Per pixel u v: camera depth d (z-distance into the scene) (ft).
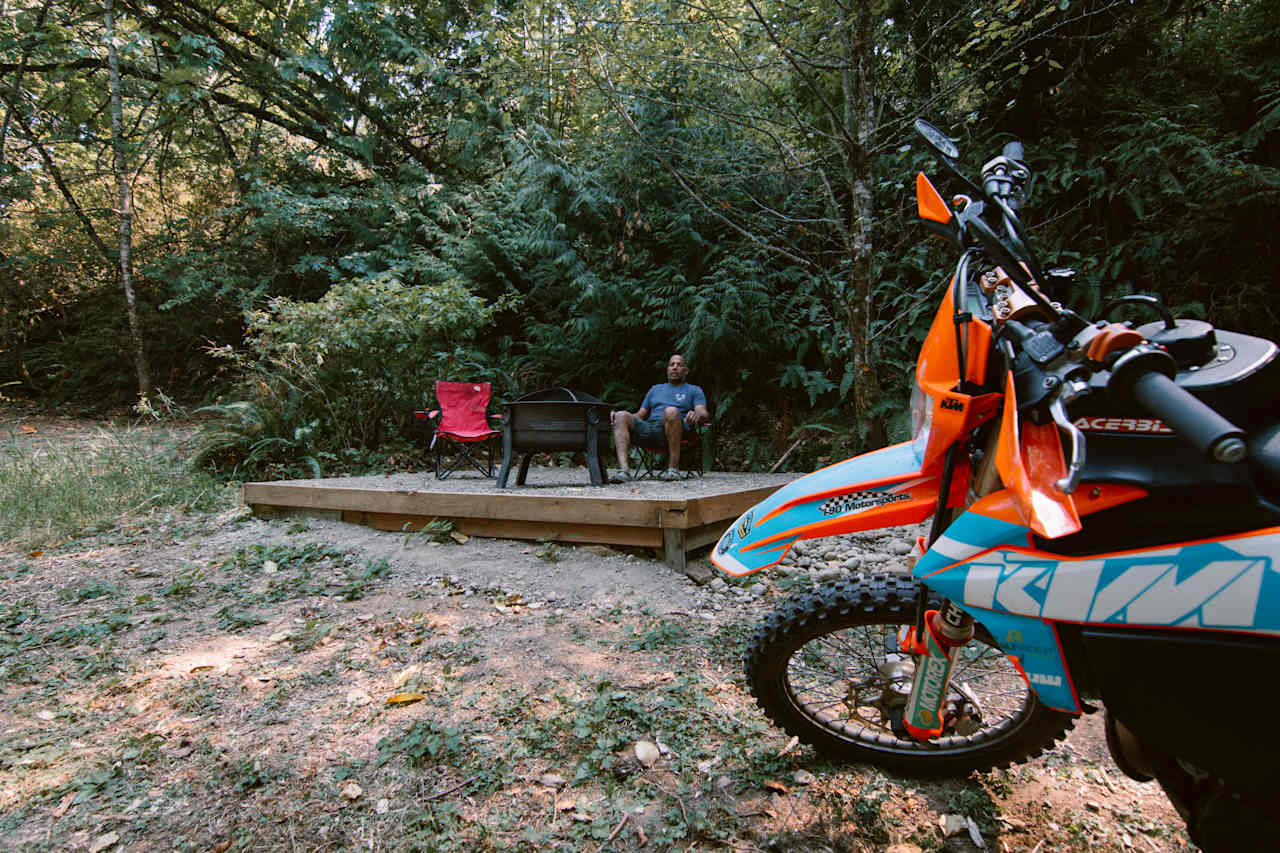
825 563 12.31
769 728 6.94
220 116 37.55
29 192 36.11
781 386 22.06
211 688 8.00
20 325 37.32
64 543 14.73
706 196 19.38
